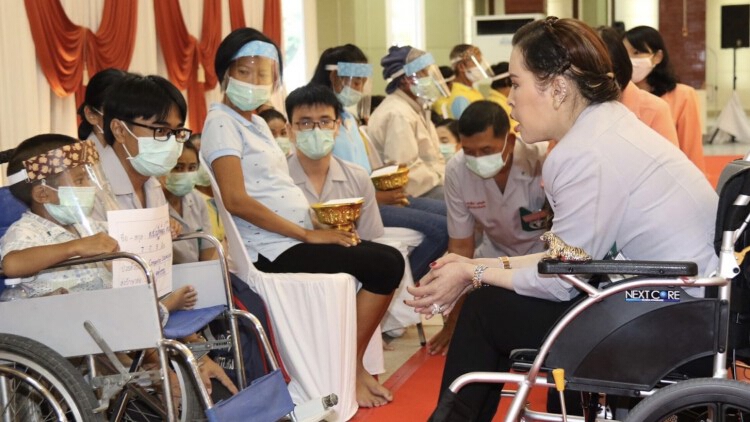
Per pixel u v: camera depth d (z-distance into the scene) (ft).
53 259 8.75
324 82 16.35
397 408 12.34
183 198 12.53
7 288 9.37
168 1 23.90
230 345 10.64
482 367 8.40
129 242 9.51
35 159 9.17
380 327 14.12
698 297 7.48
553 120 8.28
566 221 7.99
